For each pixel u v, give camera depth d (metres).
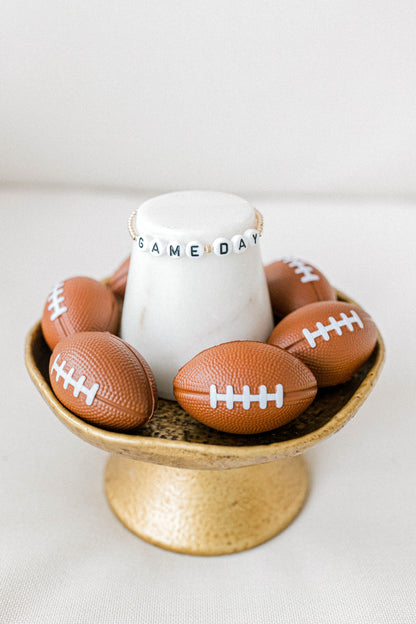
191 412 0.31
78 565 0.35
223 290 0.34
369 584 0.34
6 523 0.37
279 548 0.36
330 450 0.42
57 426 0.43
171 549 0.36
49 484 0.39
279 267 0.39
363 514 0.38
